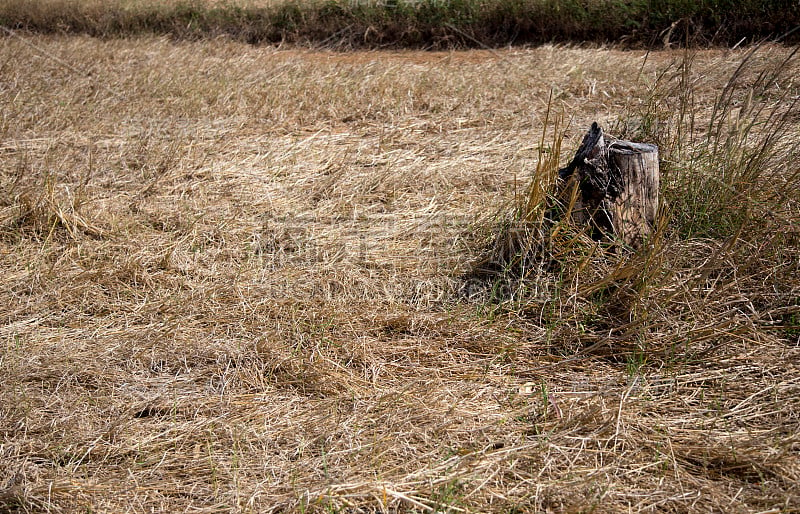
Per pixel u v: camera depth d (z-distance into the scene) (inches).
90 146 255.3
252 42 483.8
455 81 336.5
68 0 517.7
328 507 102.9
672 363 136.0
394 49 463.2
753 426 119.6
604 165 157.8
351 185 218.5
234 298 161.0
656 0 413.1
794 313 143.9
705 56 358.0
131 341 145.6
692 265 156.3
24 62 386.3
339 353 142.6
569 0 434.3
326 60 415.2
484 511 103.4
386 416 123.0
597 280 153.9
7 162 237.5
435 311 155.9
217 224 195.6
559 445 115.1
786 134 203.2
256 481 110.3
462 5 456.8
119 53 412.8
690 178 171.0
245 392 132.3
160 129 275.3
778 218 158.4
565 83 328.2
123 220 197.8
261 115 297.0
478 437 118.3
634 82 320.2
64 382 133.1
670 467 111.2
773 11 392.5
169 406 127.2
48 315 156.5
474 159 237.3
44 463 115.3
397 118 290.2
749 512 101.0
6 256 180.2
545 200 162.4
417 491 105.1
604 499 104.4
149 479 111.2
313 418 123.8
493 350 142.9
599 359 140.3
